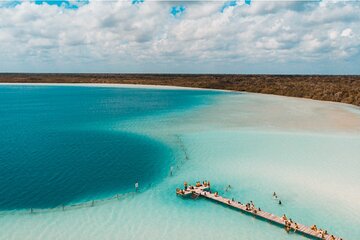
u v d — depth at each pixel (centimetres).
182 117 7425
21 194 3184
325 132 5597
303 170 3731
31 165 4044
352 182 3381
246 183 3409
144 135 5575
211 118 7206
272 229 2558
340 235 2445
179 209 2880
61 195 3166
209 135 5459
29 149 4762
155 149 4719
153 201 3038
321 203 2942
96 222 2628
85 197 3122
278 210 2834
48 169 3897
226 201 2948
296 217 2714
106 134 5712
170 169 3881
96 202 3005
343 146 4691
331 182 3388
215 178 3566
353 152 4403
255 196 3108
